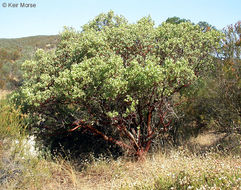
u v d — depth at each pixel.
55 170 6.18
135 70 5.37
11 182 4.81
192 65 6.92
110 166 6.46
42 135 7.14
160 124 7.89
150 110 6.96
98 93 5.81
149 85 5.70
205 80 8.14
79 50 6.73
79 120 6.40
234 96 7.47
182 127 8.94
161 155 6.36
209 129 9.45
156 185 3.84
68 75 5.50
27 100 5.98
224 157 5.14
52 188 5.23
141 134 7.52
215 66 7.79
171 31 7.38
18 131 5.77
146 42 6.88
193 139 8.86
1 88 14.56
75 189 5.15
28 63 7.48
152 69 5.31
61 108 6.85
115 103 6.27
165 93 6.18
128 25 7.38
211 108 8.28
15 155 5.38
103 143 8.06
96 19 8.77
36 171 5.45
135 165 6.23
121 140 7.35
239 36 7.54
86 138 8.29
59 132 7.21
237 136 6.74
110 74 5.53
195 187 3.32
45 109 6.66
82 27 8.99
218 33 7.26
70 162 6.79
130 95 6.03
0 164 4.95
